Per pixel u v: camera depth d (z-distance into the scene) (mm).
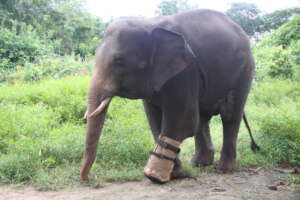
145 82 4184
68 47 20312
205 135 5355
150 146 5676
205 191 4141
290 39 15766
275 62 13062
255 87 11125
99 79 4035
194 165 5320
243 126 7281
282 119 6328
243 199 3869
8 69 13273
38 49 15125
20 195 3998
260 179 4676
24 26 16531
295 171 4934
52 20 19859
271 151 5598
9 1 17750
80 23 21234
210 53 4559
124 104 7883
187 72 4340
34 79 11531
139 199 3848
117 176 4504
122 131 5855
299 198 3916
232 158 5102
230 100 5113
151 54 4148
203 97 4711
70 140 5578
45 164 4898
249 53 5184
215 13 5020
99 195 3963
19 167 4605
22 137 5707
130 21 4223
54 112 7488
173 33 4176
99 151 5199
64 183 4324
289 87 10844
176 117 4344
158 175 4328
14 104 7664
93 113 3908
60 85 8922
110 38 4117
